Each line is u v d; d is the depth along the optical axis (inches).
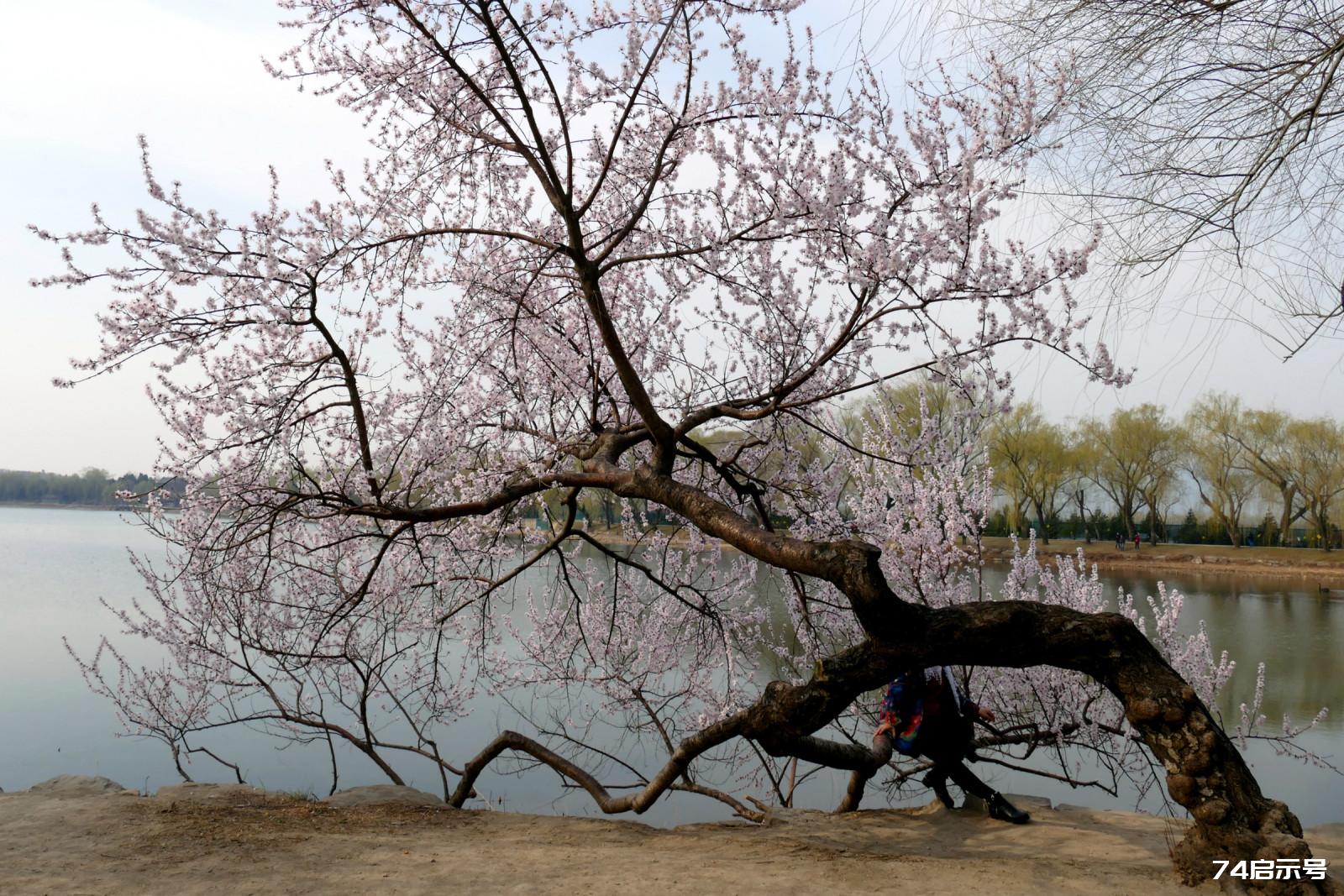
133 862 184.1
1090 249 209.0
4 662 632.4
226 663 373.4
